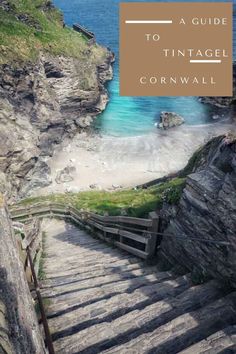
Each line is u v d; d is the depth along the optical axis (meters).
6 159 26.70
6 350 3.09
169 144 34.97
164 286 6.14
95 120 39.59
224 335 4.32
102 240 11.70
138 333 4.84
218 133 36.09
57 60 35.72
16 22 35.31
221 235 5.63
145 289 6.09
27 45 33.12
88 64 40.16
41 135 32.88
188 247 6.57
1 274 4.00
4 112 28.09
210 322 4.75
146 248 8.27
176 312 5.19
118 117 40.12
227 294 5.45
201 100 42.44
